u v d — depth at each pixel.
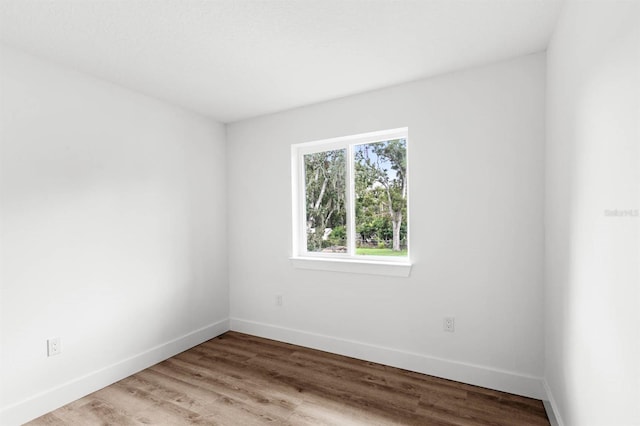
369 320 2.65
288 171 3.06
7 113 1.86
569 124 1.50
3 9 1.53
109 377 2.32
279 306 3.12
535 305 2.06
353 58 2.07
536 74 2.03
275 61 2.11
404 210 2.65
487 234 2.19
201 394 2.18
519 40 1.88
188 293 2.98
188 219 2.99
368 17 1.64
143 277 2.60
